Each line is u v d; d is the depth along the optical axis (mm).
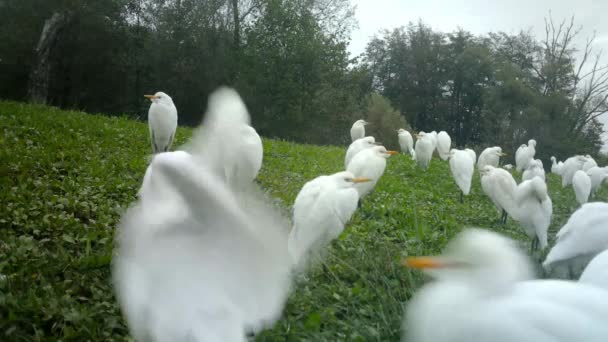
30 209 1545
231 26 7773
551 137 9289
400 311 1131
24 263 1208
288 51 7801
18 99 6480
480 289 735
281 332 1057
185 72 7113
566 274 1395
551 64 9984
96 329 1022
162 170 760
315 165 3219
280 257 815
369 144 2896
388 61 12008
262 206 851
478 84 10945
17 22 6203
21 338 967
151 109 2576
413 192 2742
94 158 2297
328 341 1054
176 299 771
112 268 1233
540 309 710
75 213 1638
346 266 1455
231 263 788
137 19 7273
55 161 2166
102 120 3580
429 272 766
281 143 4203
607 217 1329
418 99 11344
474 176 4254
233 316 776
